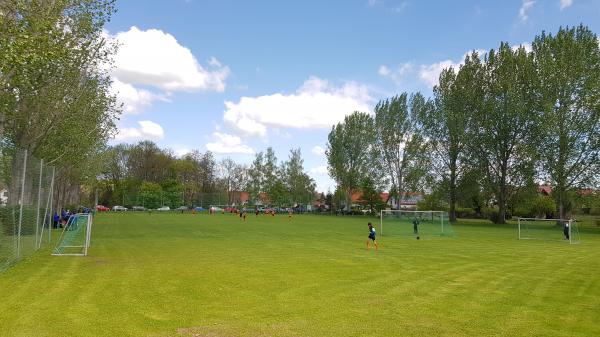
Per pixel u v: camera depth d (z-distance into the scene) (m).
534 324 8.79
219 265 16.25
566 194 49.09
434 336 7.93
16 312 8.92
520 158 54.84
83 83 27.25
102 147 51.50
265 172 109.56
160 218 57.94
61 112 26.28
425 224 38.16
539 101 50.69
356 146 84.06
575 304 10.57
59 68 23.25
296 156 109.94
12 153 17.08
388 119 74.25
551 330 8.41
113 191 102.50
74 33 22.94
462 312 9.67
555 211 65.25
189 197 108.88
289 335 7.86
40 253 18.80
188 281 12.81
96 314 8.93
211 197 106.88
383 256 20.02
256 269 15.41
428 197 66.50
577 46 48.62
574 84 48.16
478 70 59.84
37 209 19.31
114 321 8.48
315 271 15.15
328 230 38.72
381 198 83.88
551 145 48.31
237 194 124.75
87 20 22.98
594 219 60.06
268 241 27.23
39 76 20.94
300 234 33.72
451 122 59.00
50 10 19.62
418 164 69.75
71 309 9.27
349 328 8.34
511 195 58.53
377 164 77.31
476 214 77.44
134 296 10.65
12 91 20.34
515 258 20.03
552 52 50.94
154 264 16.20
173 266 15.78
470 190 60.12
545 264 17.97
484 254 21.55
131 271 14.41
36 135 25.56
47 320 8.41
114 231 33.28
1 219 15.05
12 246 15.51
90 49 24.72
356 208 94.81
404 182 73.94
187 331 7.98
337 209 101.00
